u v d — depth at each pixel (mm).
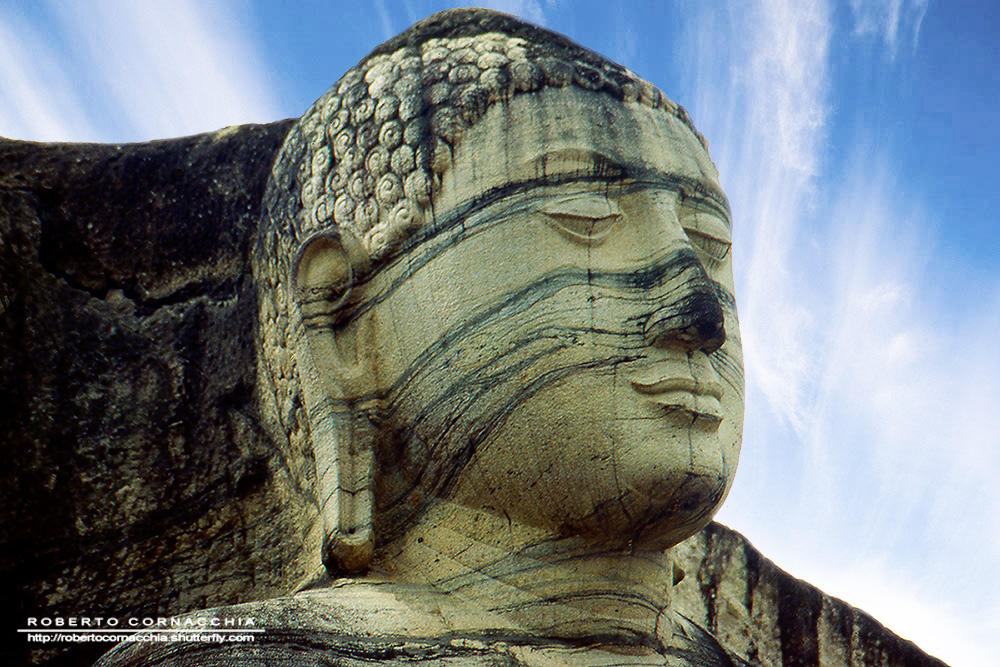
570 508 4191
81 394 5078
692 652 4699
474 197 4426
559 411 4172
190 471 5039
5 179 5281
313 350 4590
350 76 4977
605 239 4418
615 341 4246
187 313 5309
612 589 4289
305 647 3914
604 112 4598
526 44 4707
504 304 4281
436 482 4367
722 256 4797
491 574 4266
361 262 4582
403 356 4457
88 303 5262
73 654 4703
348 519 4359
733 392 4617
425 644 4055
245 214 5355
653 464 4148
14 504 4844
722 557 5707
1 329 5008
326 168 4828
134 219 5391
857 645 5648
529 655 4145
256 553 4867
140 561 4883
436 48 4789
